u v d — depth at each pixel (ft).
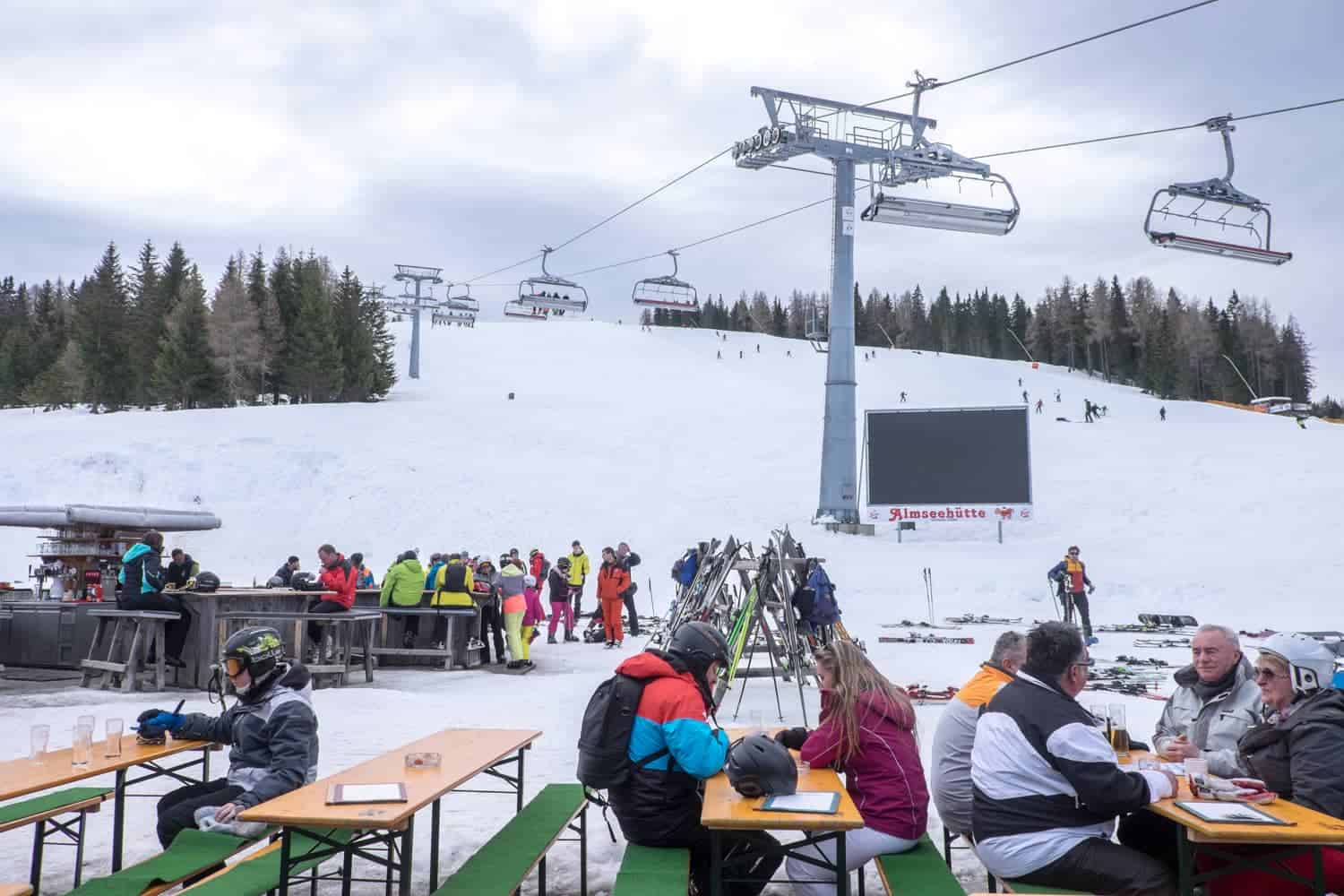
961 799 17.46
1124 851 13.58
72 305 404.77
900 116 135.64
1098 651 65.00
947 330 577.02
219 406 291.17
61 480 144.66
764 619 44.80
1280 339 554.46
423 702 40.78
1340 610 90.99
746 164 137.08
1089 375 513.04
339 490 148.05
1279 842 12.07
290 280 318.24
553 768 28.48
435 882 17.94
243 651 17.02
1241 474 160.45
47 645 51.19
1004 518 130.31
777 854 14.57
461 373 314.14
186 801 17.24
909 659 57.67
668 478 165.07
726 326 595.88
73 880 18.80
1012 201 97.04
